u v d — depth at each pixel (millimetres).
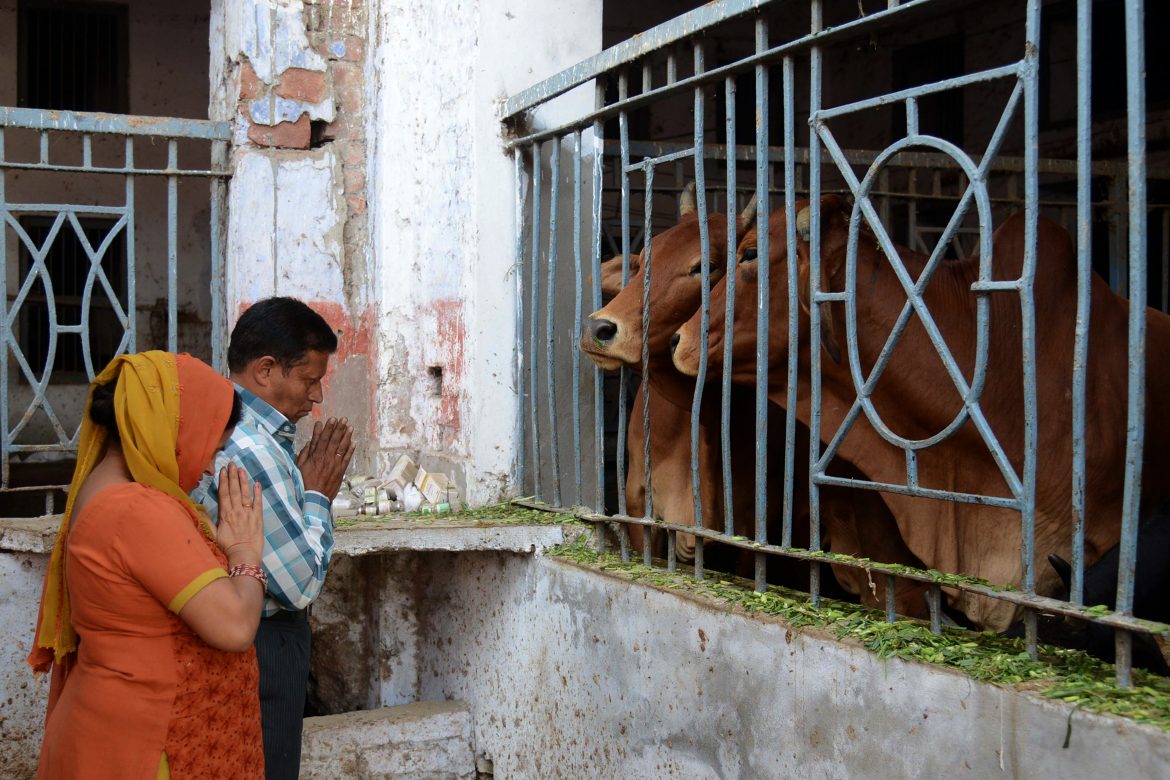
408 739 4730
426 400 5395
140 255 12000
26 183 11672
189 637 2477
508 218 4781
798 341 3418
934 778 2520
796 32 12883
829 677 2832
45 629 2619
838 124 13625
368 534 4164
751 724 3113
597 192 4152
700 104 3482
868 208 2873
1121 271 6637
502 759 4602
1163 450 3758
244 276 5562
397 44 5453
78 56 12227
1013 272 3342
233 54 5582
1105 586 3002
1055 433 3289
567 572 4078
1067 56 11000
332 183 5730
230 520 2617
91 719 2436
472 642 4840
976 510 3381
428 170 5266
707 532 3488
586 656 3955
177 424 2525
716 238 3955
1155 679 2336
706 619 3307
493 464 4809
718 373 3746
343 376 5785
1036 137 2412
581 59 4895
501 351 4793
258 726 2658
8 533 4375
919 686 2559
